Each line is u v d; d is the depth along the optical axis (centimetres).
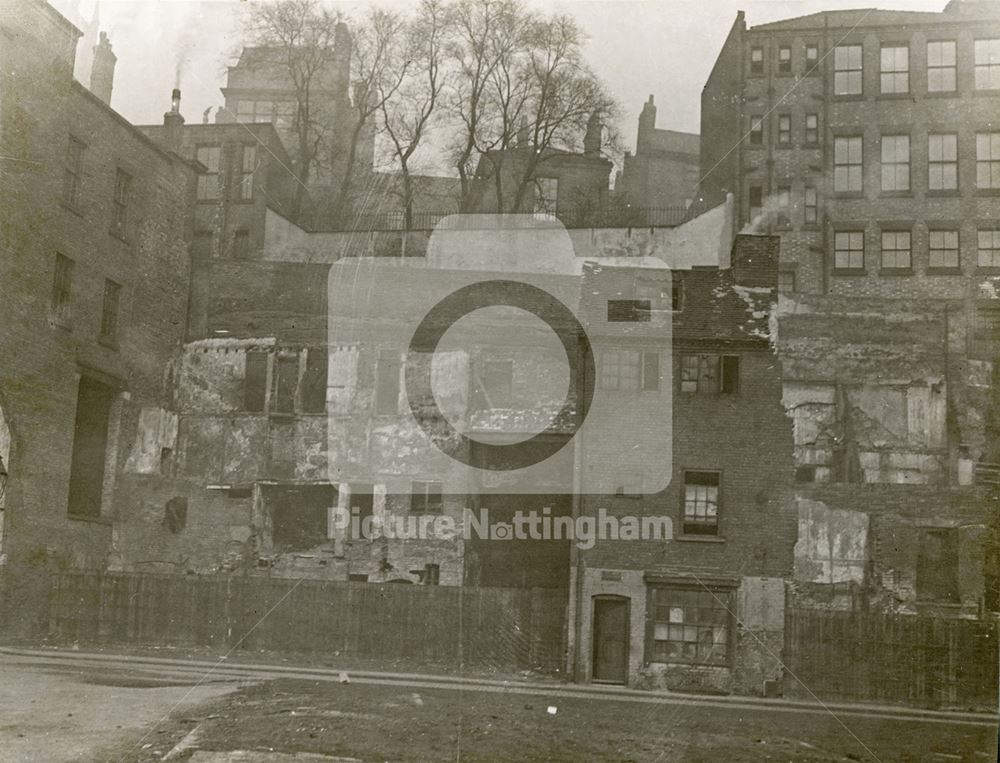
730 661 1856
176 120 2369
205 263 2362
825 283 2014
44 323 2117
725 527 1942
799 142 2002
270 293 2322
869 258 2008
